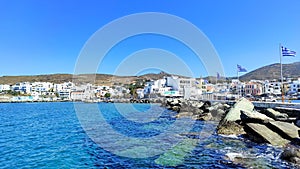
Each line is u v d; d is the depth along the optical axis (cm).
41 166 1093
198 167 1048
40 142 1636
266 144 1452
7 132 2127
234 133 1775
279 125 1595
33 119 3378
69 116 3800
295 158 1099
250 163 1088
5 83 17012
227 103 3516
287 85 9275
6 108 6712
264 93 8494
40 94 13275
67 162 1152
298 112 1952
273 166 1041
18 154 1302
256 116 1753
